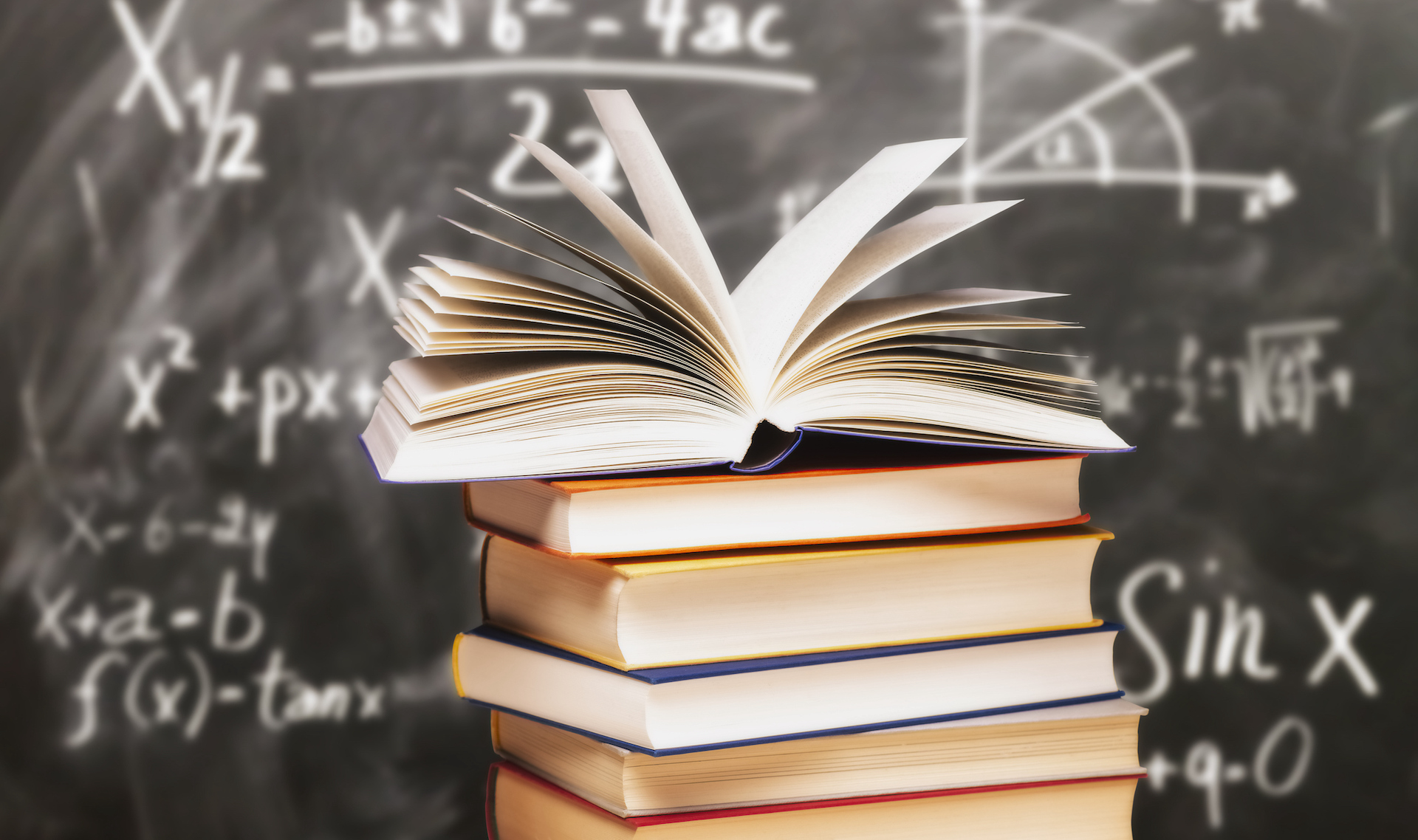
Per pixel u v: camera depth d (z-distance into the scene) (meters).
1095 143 1.51
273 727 1.48
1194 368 1.52
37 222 1.46
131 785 1.47
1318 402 1.52
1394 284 1.52
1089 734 1.23
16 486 1.46
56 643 1.46
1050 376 1.24
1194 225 1.52
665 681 1.17
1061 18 1.51
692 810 1.19
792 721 1.19
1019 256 1.51
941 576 1.22
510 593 1.24
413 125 1.49
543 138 1.49
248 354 1.48
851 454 1.24
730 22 1.50
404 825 1.49
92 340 1.47
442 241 1.49
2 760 1.46
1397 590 1.52
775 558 1.19
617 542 1.18
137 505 1.47
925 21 1.51
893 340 1.24
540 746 1.24
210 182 1.47
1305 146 1.52
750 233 1.50
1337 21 1.52
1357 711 1.52
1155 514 1.51
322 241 1.48
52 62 1.46
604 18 1.49
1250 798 1.51
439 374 1.22
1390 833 1.52
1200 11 1.51
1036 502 1.23
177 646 1.47
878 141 1.51
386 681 1.49
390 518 1.49
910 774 1.21
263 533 1.48
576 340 1.19
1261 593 1.52
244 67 1.47
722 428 1.18
